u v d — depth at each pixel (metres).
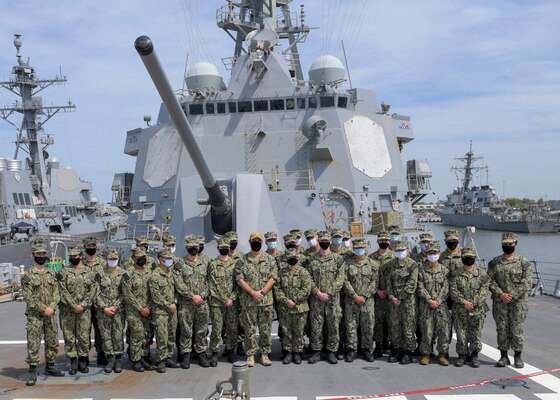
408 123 18.25
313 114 15.48
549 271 32.94
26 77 36.06
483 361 7.43
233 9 18.22
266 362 7.32
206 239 10.64
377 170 15.73
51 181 35.56
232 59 17.55
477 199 76.50
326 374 6.85
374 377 6.69
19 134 36.34
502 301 7.11
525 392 6.04
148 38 6.82
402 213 15.16
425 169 18.88
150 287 7.02
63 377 6.93
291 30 18.91
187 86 16.41
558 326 9.84
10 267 16.64
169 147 15.61
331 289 7.35
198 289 7.25
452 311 7.29
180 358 7.41
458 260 7.29
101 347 7.57
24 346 8.95
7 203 29.28
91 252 7.38
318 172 15.07
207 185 9.69
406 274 7.28
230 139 15.34
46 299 6.80
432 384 6.37
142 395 6.14
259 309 7.30
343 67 16.34
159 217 15.19
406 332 7.28
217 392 5.14
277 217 12.65
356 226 13.55
